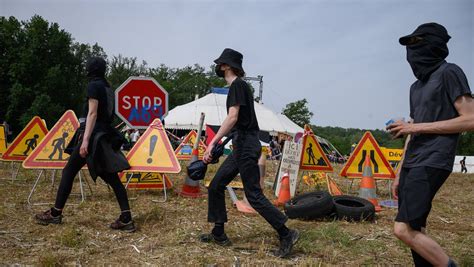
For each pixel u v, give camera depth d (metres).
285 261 3.82
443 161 2.70
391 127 2.86
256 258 3.89
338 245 4.40
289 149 7.66
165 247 4.08
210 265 3.61
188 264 3.63
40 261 3.46
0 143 11.77
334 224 5.16
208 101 39.09
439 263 2.75
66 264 3.49
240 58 4.14
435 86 2.79
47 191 6.68
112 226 4.57
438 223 5.81
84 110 4.82
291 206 5.64
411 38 2.93
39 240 4.05
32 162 5.94
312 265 3.67
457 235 5.13
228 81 4.12
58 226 4.55
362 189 6.95
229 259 3.82
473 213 6.71
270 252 4.06
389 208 6.92
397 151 14.70
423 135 2.81
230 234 4.65
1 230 4.30
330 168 8.19
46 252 3.72
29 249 3.79
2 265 3.37
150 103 7.32
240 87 3.99
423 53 2.87
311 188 8.91
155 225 4.84
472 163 35.19
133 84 7.23
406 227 2.76
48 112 53.81
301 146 7.84
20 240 4.01
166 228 4.73
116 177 4.59
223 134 3.96
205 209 5.85
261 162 7.91
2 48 54.78
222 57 4.09
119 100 7.17
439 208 7.06
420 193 2.70
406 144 3.11
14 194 6.32
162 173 6.70
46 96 53.59
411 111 3.08
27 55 53.59
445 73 2.76
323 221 5.59
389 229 5.25
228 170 4.18
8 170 9.58
